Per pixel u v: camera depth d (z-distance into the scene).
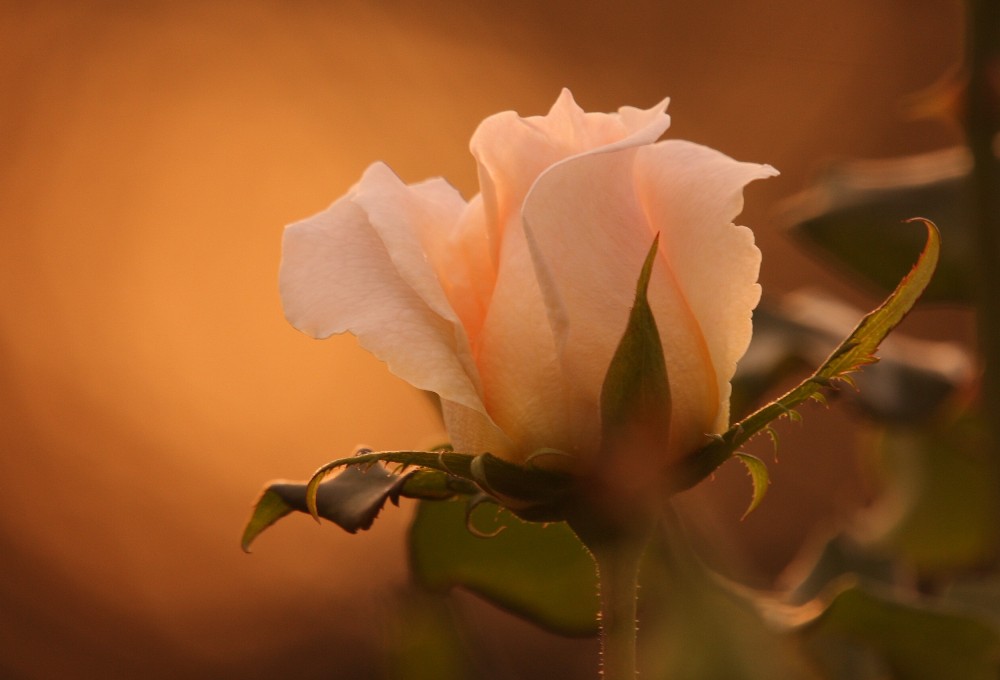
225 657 2.85
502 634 2.24
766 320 1.04
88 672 2.92
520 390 0.83
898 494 1.06
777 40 2.90
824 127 2.83
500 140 0.83
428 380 0.82
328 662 2.74
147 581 3.05
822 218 1.08
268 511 0.85
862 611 0.92
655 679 0.93
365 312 0.83
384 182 0.84
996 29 0.97
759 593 0.95
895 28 2.76
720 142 2.93
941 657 0.92
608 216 0.83
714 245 0.83
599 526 0.83
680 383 0.83
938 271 1.04
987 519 1.03
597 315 0.83
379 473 0.85
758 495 0.84
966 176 0.97
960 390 0.99
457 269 0.84
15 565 3.05
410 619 0.93
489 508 0.90
